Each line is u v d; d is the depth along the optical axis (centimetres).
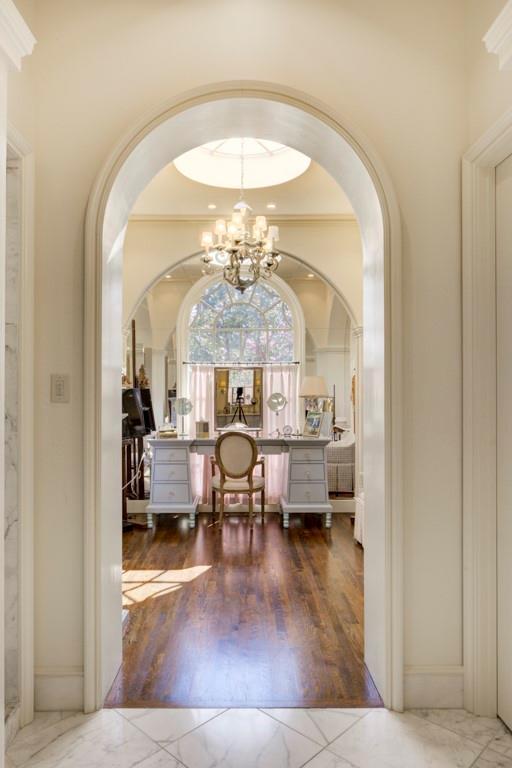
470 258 190
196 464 550
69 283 192
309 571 342
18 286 183
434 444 193
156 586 313
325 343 648
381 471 195
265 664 217
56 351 191
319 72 196
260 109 202
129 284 454
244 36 196
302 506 466
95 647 185
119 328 222
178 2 196
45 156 192
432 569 192
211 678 206
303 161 354
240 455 450
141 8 196
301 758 160
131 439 485
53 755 161
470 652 187
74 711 184
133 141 191
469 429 189
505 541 180
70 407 190
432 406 193
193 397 589
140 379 573
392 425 190
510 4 133
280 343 627
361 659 222
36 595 188
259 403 593
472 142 193
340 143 199
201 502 547
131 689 198
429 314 194
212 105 196
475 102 190
